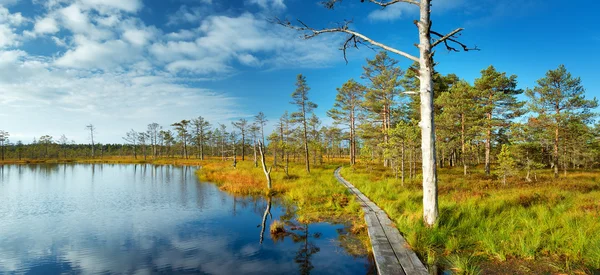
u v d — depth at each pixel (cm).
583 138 3328
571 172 2986
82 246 976
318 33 899
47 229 1192
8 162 6750
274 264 754
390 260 613
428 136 761
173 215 1413
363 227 982
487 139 2619
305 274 679
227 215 1386
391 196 1423
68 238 1065
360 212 1199
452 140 2875
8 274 759
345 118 4056
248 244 933
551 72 2633
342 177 2597
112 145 12044
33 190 2325
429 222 763
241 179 2511
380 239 761
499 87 2794
